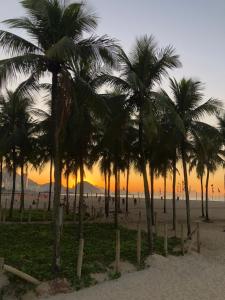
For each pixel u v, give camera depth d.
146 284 17.19
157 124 23.27
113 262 19.48
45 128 27.34
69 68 17.17
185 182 30.55
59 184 17.34
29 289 15.29
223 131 36.12
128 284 17.08
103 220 42.25
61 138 21.44
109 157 35.19
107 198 47.31
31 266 17.42
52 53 14.98
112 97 22.75
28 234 26.58
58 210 17.14
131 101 23.05
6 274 15.79
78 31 17.41
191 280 18.12
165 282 17.61
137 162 37.78
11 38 16.62
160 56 22.70
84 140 25.28
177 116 22.34
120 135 23.27
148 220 22.48
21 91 17.78
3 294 14.91
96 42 16.97
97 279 17.33
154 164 33.91
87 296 15.35
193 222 44.59
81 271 17.50
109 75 21.77
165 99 22.25
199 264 21.47
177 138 27.52
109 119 19.19
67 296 15.29
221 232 34.62
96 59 16.98
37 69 17.12
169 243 25.77
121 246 22.89
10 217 36.88
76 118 21.72
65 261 18.67
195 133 28.12
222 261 22.75
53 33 17.20
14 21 16.72
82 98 18.12
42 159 39.41
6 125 34.22
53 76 17.44
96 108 18.11
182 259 22.16
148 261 20.66
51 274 16.52
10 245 22.42
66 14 16.97
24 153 35.88
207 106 28.05
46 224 32.88
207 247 26.69
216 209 76.38
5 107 33.38
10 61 16.19
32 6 16.53
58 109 17.33
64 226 32.69
